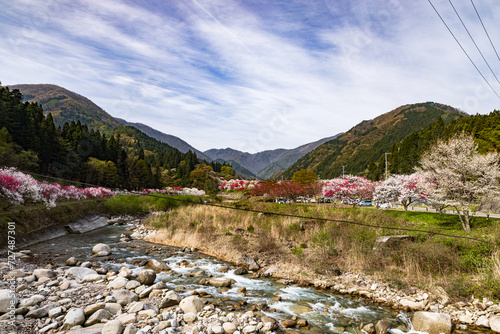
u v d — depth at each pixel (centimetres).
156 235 1755
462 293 853
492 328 684
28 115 4547
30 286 781
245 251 1373
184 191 6153
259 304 798
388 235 1293
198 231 1722
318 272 1099
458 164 1489
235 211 2258
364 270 1086
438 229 1393
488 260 958
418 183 1817
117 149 6600
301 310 779
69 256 1246
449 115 16075
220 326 621
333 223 1599
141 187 6075
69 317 589
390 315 762
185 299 736
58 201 2123
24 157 3244
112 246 1521
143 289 828
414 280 963
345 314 762
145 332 566
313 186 3055
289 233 1559
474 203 1464
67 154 4669
